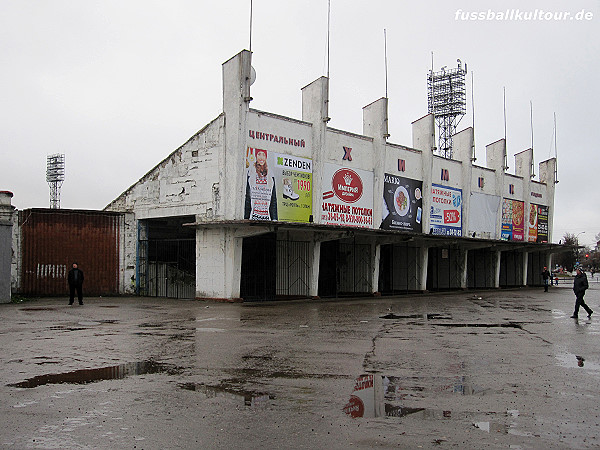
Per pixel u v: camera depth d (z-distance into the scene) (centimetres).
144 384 819
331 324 1659
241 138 2528
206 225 2562
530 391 788
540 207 5109
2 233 2430
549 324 1730
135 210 3108
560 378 880
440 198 3888
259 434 587
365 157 3250
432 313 2092
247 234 2522
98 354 1080
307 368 945
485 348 1195
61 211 2941
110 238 3038
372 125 3325
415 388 802
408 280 3947
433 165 3825
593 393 778
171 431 598
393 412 673
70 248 2948
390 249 4059
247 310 2144
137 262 3089
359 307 2361
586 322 1805
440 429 607
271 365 970
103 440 570
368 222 3250
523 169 4878
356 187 3177
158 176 2980
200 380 847
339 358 1046
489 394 768
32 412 671
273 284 3055
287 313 2025
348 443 560
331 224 2903
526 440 571
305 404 708
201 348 1159
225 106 2589
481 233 4303
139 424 623
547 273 4184
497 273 4522
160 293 3098
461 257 4197
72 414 663
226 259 2580
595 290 4422
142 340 1276
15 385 813
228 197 2567
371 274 3331
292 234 2998
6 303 2441
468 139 4103
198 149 2747
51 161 7350
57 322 1670
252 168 2612
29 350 1127
